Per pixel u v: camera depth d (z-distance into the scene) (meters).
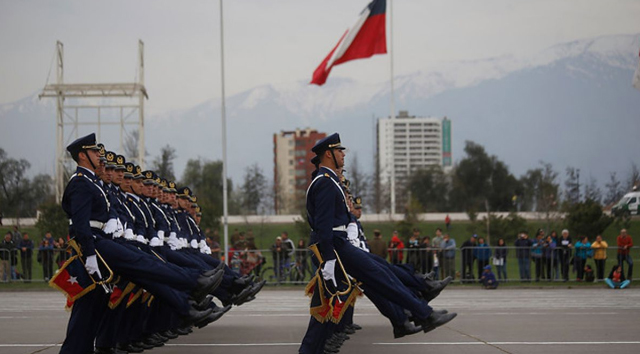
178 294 8.72
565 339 10.24
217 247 24.56
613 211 45.84
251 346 9.88
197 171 80.00
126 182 9.80
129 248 8.52
